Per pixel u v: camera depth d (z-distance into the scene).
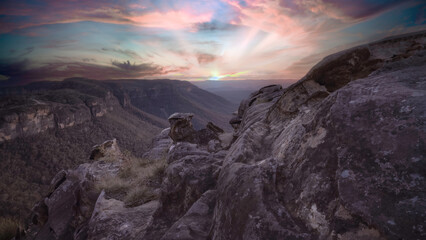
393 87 1.86
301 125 2.69
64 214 7.14
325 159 1.81
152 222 3.65
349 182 1.45
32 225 9.00
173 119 9.31
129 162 7.97
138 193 5.32
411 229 1.07
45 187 103.94
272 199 1.95
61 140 138.75
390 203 1.23
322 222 1.54
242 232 1.82
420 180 1.20
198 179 3.59
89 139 151.75
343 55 4.13
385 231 1.14
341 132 1.75
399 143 1.40
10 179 102.44
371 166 1.44
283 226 1.67
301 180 1.94
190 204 3.49
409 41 4.10
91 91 197.12
